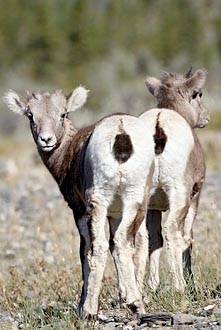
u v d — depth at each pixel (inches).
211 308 1266.0
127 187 1242.6
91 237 1246.9
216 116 4825.3
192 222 1443.2
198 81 1569.9
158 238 1459.2
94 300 1240.8
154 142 1360.7
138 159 1234.6
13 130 6929.1
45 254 2064.5
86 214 1272.1
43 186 3105.3
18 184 3228.3
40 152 1475.1
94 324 1241.4
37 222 2459.4
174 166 1365.7
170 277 1382.9
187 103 1571.1
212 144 3663.9
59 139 1443.2
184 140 1375.5
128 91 7696.9
